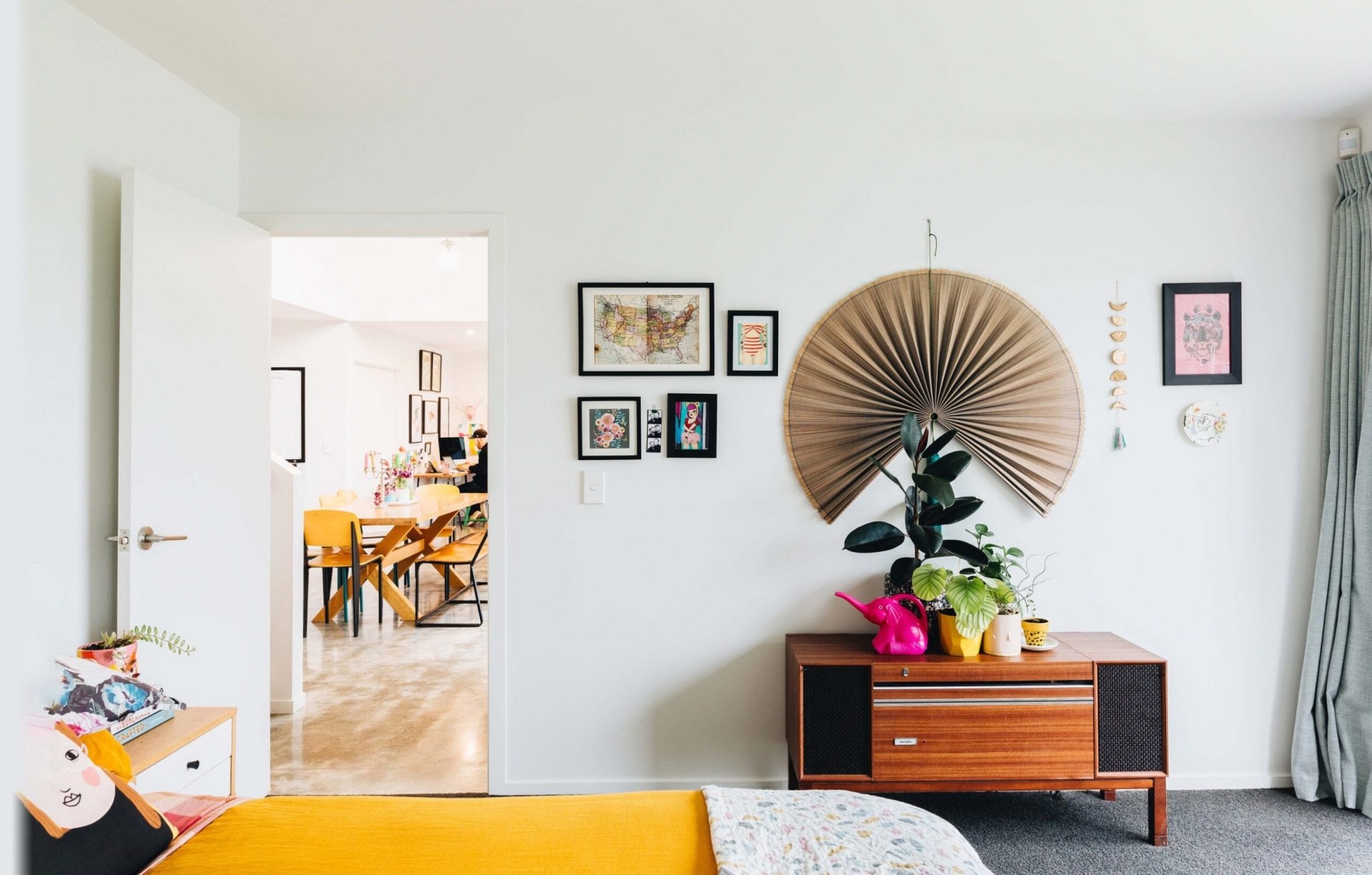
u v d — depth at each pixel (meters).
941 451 2.71
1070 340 2.71
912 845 1.27
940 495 2.31
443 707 3.42
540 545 2.69
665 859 1.23
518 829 1.32
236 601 2.49
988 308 2.70
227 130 2.62
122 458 2.00
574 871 1.19
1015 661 2.31
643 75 2.38
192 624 2.27
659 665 2.69
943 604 2.51
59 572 1.94
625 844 1.27
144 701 1.75
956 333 2.70
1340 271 2.61
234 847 1.25
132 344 2.02
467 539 5.63
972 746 2.30
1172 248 2.70
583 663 2.68
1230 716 2.67
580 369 2.69
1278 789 2.64
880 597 2.69
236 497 2.50
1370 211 2.50
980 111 2.62
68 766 1.15
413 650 4.32
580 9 2.01
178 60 2.27
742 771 2.69
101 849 1.12
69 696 1.58
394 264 6.93
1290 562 2.67
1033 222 2.71
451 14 2.03
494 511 2.68
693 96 2.54
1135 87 2.44
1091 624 2.69
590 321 2.69
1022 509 2.70
